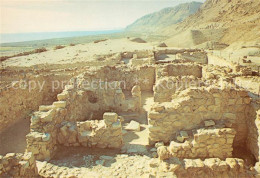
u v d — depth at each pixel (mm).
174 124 9711
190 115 9602
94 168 8258
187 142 8812
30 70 22859
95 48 51438
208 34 83500
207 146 8695
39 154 9055
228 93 9414
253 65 32188
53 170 8156
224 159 8773
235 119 9641
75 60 34469
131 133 12070
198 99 9461
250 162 8922
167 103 10016
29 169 7336
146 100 17828
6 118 13320
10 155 7203
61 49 51938
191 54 33531
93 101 15203
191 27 137250
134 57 33656
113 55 36031
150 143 10086
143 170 8031
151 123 9828
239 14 120562
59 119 10547
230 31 80562
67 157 9172
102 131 9859
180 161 7270
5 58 39250
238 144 9969
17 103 14477
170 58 33312
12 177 6637
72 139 9977
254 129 9023
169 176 6586
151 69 20266
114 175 7742
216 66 20969
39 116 9742
